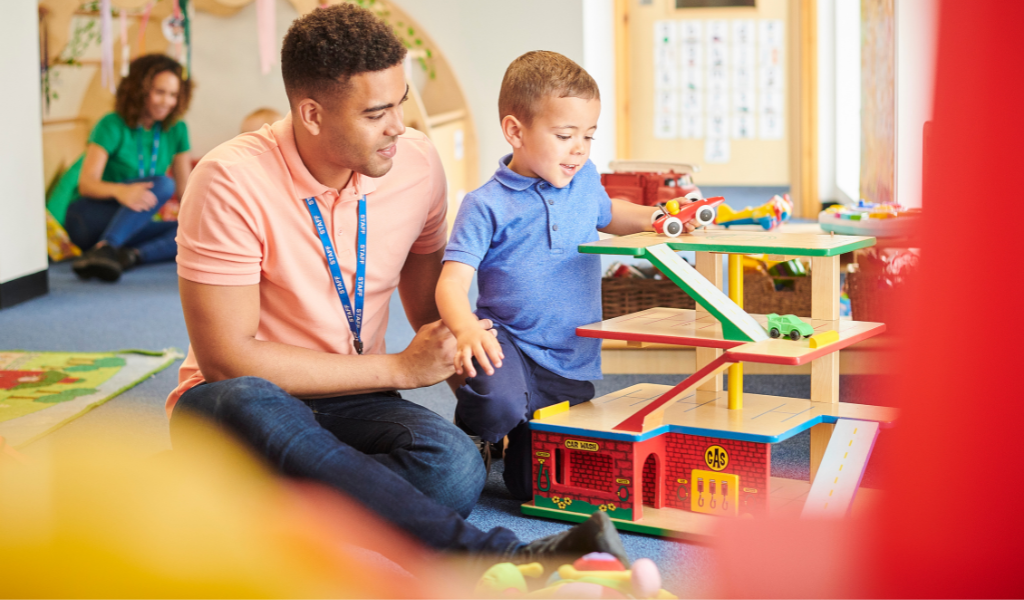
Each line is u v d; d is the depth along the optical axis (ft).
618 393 4.94
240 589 2.97
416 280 4.96
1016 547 1.72
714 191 17.79
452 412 6.52
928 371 1.62
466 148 14.38
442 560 3.33
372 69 3.86
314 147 4.07
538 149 4.52
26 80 11.77
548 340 4.65
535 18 13.98
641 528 4.18
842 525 2.46
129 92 14.43
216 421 3.66
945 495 1.78
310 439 3.52
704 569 3.73
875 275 6.25
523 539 4.18
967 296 1.54
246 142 4.21
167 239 14.80
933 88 1.50
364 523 3.40
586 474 4.41
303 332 4.32
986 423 1.61
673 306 7.21
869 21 10.84
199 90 14.74
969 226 1.51
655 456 4.33
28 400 6.88
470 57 14.17
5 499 3.03
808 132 16.99
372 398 4.33
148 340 9.35
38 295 11.94
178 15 14.49
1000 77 1.43
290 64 3.94
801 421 4.28
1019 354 1.53
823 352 3.82
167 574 2.90
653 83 17.90
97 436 6.01
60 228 14.69
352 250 4.33
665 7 17.65
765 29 17.44
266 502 3.49
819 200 17.15
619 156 18.13
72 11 14.34
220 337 4.05
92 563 2.87
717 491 4.24
